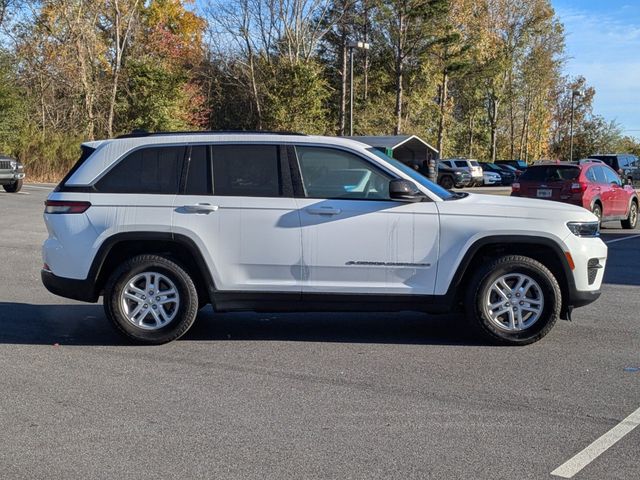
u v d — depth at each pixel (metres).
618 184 18.17
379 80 55.09
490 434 4.52
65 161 38.75
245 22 50.22
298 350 6.53
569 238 6.57
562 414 4.89
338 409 4.97
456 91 65.88
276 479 3.87
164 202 6.50
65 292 6.60
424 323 7.70
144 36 51.47
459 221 6.48
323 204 6.46
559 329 7.37
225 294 6.54
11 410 4.93
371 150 6.66
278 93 47.75
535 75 64.94
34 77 42.56
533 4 60.00
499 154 73.56
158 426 4.65
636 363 6.12
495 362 6.14
